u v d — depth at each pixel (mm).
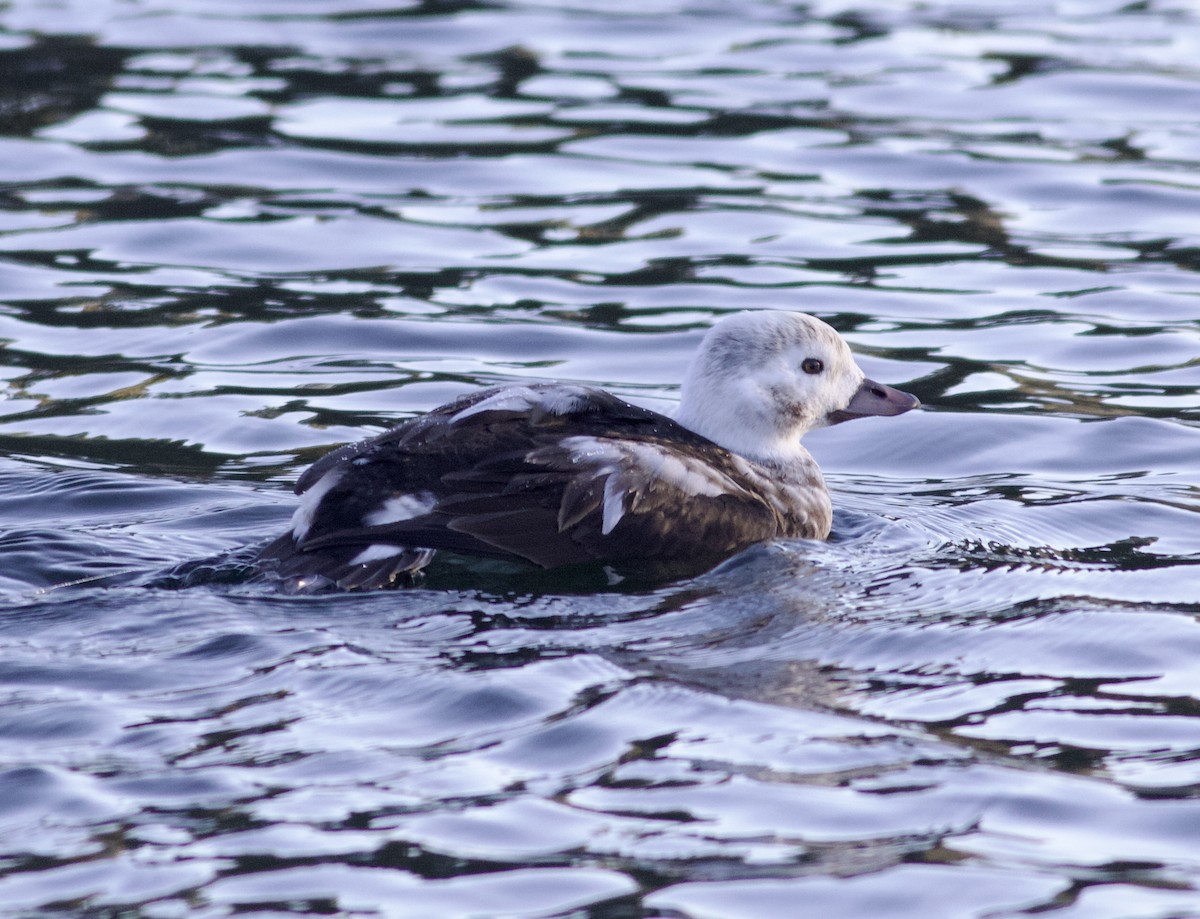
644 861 7340
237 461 13703
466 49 26438
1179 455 14062
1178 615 10461
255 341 16469
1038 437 14531
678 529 11188
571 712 8789
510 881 7172
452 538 10586
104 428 14398
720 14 28594
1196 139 22453
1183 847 7527
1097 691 9273
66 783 7980
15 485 12883
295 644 9688
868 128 22906
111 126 22547
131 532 11859
